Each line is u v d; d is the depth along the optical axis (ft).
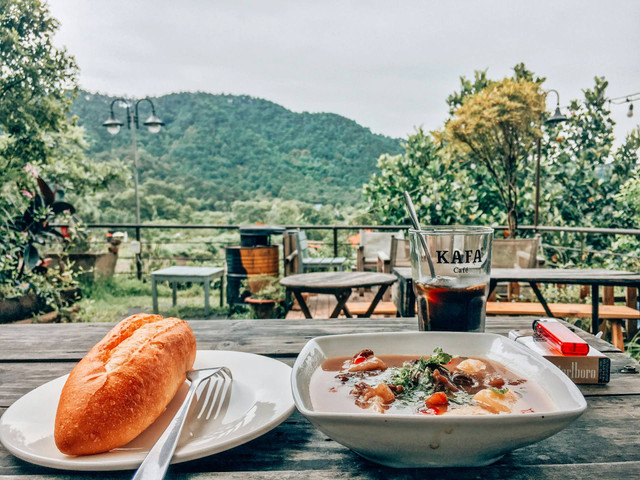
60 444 1.69
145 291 23.35
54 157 28.76
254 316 15.98
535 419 1.48
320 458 1.84
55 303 15.99
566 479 1.66
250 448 1.93
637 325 13.14
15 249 15.24
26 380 2.75
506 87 17.71
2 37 23.35
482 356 2.37
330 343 2.40
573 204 23.58
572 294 14.47
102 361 2.03
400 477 1.68
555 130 23.82
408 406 1.76
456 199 24.90
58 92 25.95
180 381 2.24
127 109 32.30
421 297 2.93
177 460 1.67
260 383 2.40
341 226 21.33
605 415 2.21
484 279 2.88
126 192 58.65
